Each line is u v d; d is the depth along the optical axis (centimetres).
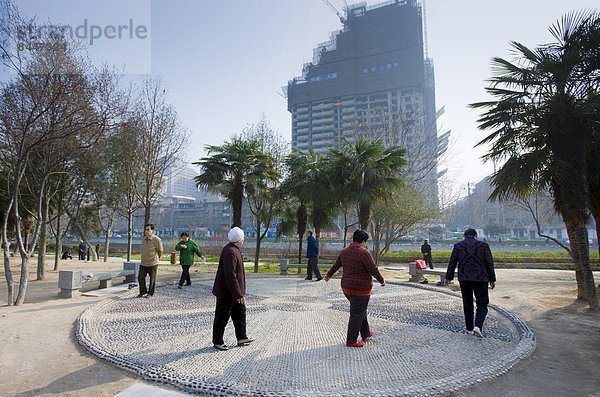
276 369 454
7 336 608
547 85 875
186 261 1161
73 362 488
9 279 867
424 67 9812
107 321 705
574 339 629
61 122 987
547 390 418
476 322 610
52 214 1933
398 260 2544
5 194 1653
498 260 2392
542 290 1173
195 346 548
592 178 909
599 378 455
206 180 1747
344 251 577
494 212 7669
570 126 834
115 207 2419
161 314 768
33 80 992
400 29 10125
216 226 8012
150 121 1866
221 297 539
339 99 10625
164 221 7919
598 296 1027
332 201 1817
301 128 11088
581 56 816
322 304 905
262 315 777
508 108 895
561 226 7338
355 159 1686
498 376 450
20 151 895
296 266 1695
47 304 881
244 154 1772
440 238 5925
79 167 1684
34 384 416
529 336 610
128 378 434
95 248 3372
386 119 2880
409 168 2450
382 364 477
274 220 2347
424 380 425
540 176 868
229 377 425
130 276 1243
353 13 10681
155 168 1920
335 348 543
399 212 2147
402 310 835
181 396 383
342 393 374
